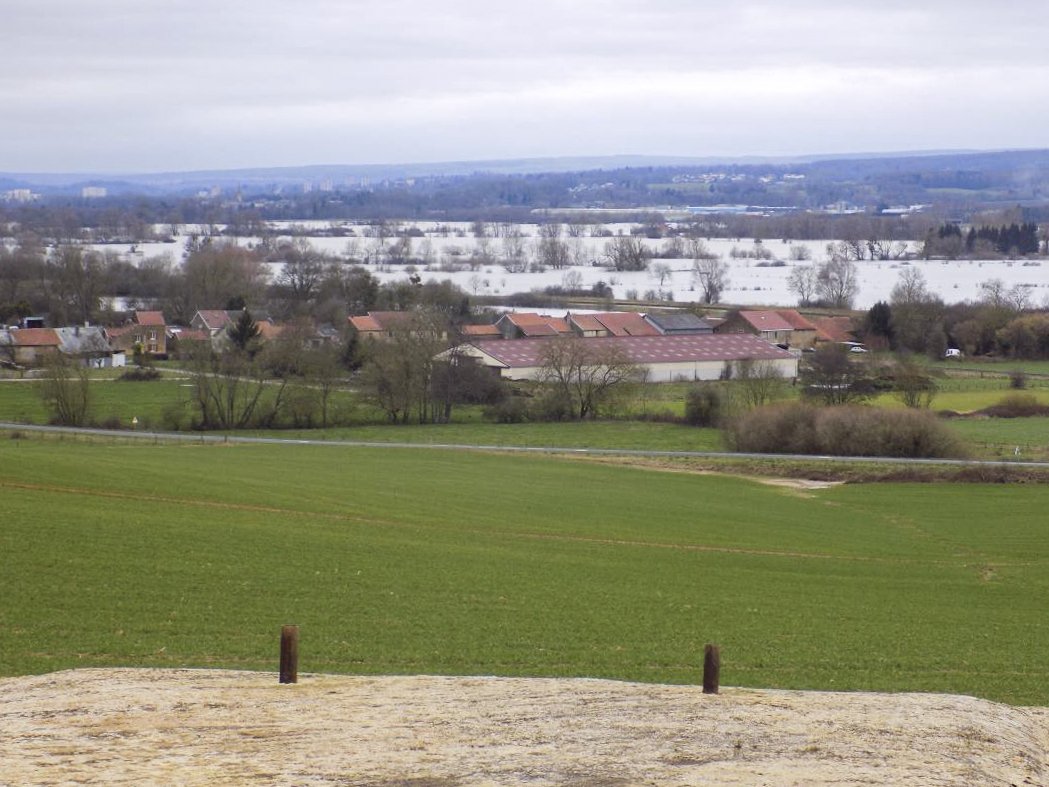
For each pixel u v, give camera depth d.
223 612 40.28
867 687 34.50
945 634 42.56
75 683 27.64
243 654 35.22
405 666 34.78
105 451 84.38
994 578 55.00
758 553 58.78
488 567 50.78
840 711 25.41
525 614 42.38
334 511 62.84
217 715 24.53
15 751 21.77
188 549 49.47
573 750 22.12
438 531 59.38
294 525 57.22
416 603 43.19
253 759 21.42
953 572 56.19
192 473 71.62
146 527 53.03
